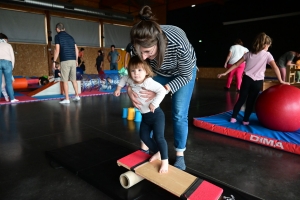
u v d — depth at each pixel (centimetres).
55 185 162
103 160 187
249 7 1036
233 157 212
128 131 285
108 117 353
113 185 153
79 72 600
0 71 432
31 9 941
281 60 626
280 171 186
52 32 1011
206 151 226
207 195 125
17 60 927
